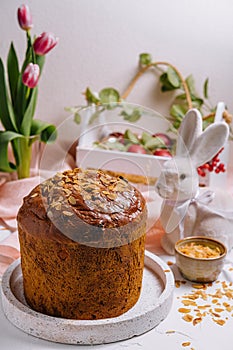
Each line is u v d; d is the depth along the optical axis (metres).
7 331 0.57
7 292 0.60
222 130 0.70
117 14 0.95
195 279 0.66
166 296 0.59
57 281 0.55
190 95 0.95
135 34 0.95
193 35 0.94
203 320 0.59
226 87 0.95
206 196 0.73
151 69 0.97
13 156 0.95
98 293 0.56
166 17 0.94
